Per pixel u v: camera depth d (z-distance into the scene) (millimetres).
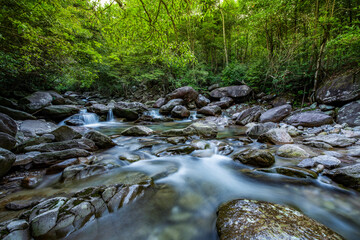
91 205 2166
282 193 2697
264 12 8445
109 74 17609
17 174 3354
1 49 5609
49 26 6375
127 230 2016
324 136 5059
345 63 7816
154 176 3316
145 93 22672
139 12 3041
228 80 14797
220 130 7984
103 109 11773
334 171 2898
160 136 6598
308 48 8625
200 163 4074
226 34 19188
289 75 9953
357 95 6508
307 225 1800
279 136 5191
